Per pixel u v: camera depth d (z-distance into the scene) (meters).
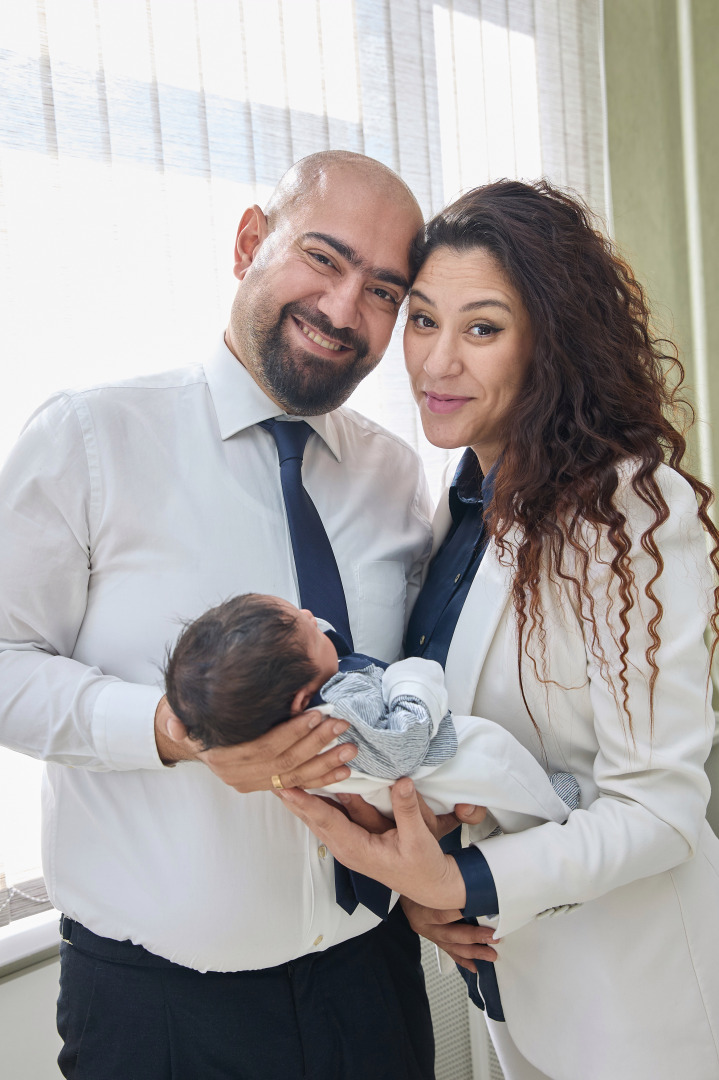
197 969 1.05
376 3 1.92
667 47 2.33
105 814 1.07
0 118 1.43
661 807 1.00
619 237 2.33
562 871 0.97
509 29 2.18
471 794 0.99
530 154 2.24
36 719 1.01
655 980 1.05
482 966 1.20
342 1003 1.13
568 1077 1.07
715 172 2.31
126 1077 1.06
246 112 1.71
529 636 1.04
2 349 1.46
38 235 1.48
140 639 1.07
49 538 1.04
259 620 0.88
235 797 1.04
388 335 1.17
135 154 1.57
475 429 1.17
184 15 1.62
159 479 1.10
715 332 2.34
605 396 1.09
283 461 1.14
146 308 1.60
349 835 0.94
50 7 1.46
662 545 1.02
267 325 1.11
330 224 1.08
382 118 1.93
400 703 0.93
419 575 1.34
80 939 1.10
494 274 1.09
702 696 1.02
